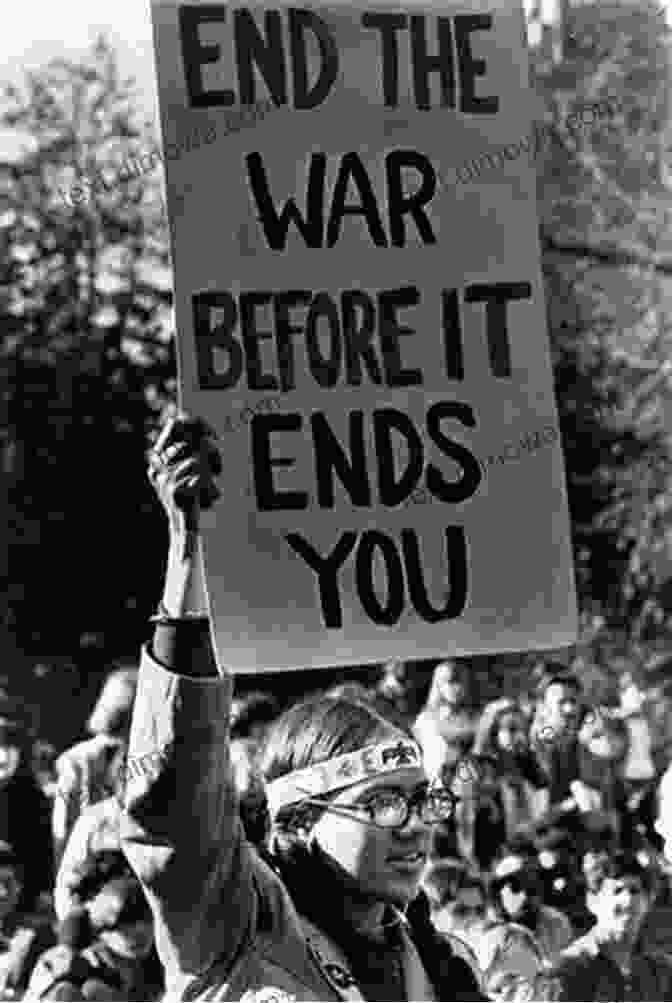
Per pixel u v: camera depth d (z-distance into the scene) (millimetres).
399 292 5129
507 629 5129
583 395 28844
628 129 27953
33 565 29484
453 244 5172
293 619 4992
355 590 5039
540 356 5184
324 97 5141
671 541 28406
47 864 13062
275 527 5000
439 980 4898
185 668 4383
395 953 4738
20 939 10922
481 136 5207
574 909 10914
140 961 8945
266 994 4480
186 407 4984
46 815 13414
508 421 5160
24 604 29312
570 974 9711
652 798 12875
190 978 4504
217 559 4961
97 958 8875
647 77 27781
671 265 28578
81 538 29625
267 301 5043
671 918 10227
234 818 4512
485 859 11500
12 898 11047
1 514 29703
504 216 5199
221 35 5078
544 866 11227
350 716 4715
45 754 20375
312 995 4535
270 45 5105
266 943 4531
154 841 4410
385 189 5145
